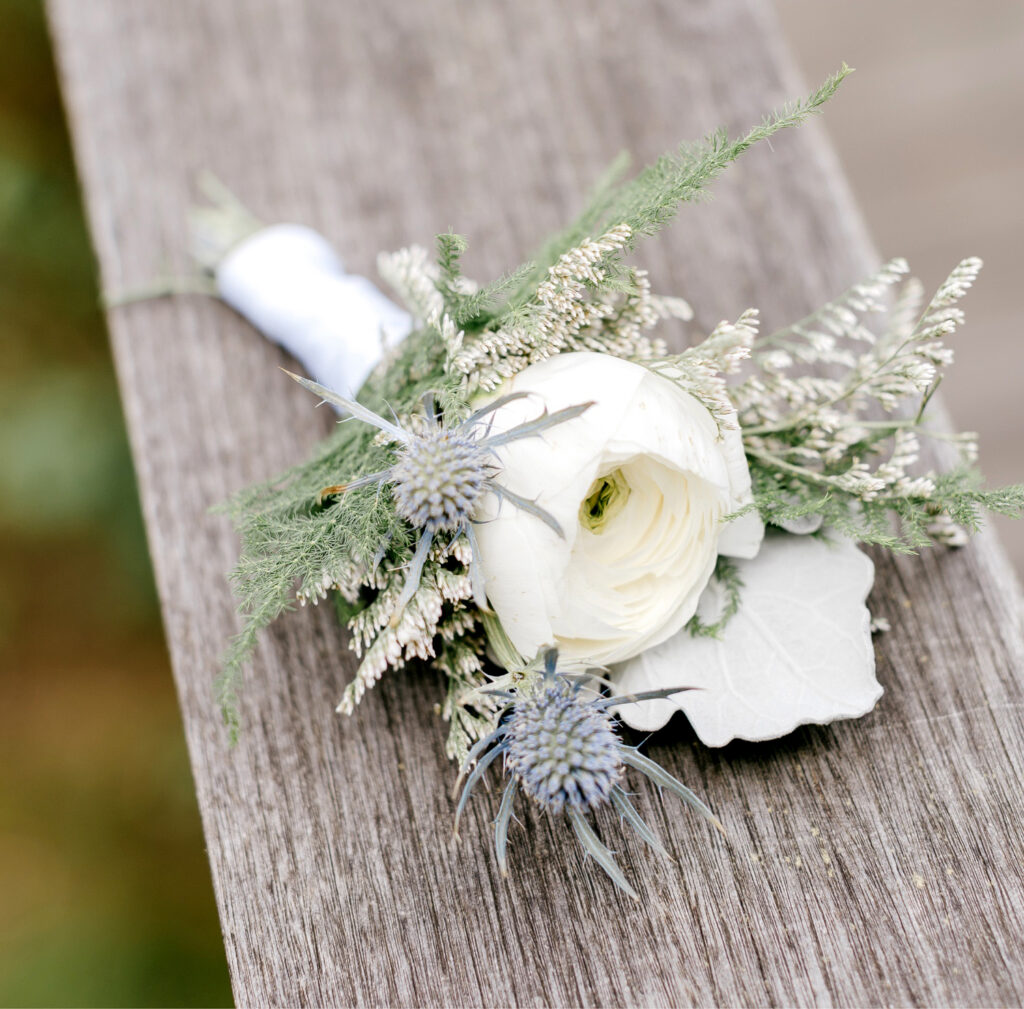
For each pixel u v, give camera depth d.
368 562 0.43
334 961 0.45
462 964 0.44
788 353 0.50
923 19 0.84
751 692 0.44
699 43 0.54
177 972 0.72
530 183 0.52
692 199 0.43
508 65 0.54
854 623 0.44
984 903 0.44
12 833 0.78
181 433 0.50
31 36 0.77
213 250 0.52
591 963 0.44
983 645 0.46
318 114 0.54
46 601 0.81
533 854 0.45
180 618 0.48
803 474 0.45
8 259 0.76
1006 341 0.76
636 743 0.46
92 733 0.81
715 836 0.45
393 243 0.52
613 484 0.43
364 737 0.46
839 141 0.83
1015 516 0.44
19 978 0.72
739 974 0.44
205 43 0.55
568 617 0.42
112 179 0.53
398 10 0.55
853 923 0.44
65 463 0.72
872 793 0.45
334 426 0.50
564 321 0.43
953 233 0.79
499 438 0.42
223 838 0.46
